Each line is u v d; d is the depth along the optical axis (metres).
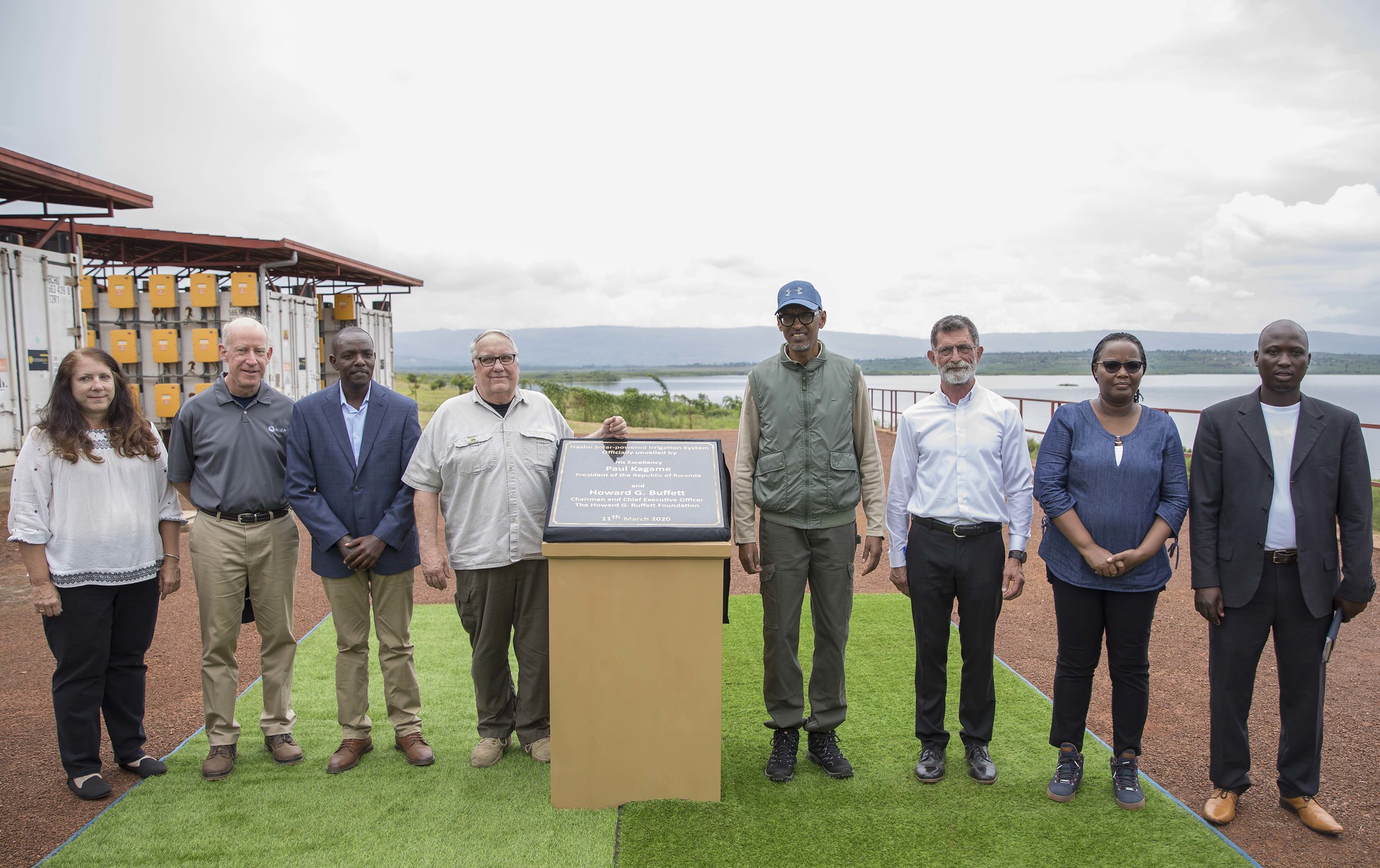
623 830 2.95
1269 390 3.04
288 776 3.39
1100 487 3.12
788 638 3.39
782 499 3.34
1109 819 3.03
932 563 3.33
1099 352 3.18
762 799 3.18
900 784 3.30
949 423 3.38
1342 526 2.96
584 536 3.02
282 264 13.85
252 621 3.53
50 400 3.21
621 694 3.11
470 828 2.97
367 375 3.52
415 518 3.57
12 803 3.19
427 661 4.81
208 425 3.41
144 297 11.80
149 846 2.84
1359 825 3.02
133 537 3.28
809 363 3.40
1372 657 4.73
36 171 8.62
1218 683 3.10
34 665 4.64
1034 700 4.18
